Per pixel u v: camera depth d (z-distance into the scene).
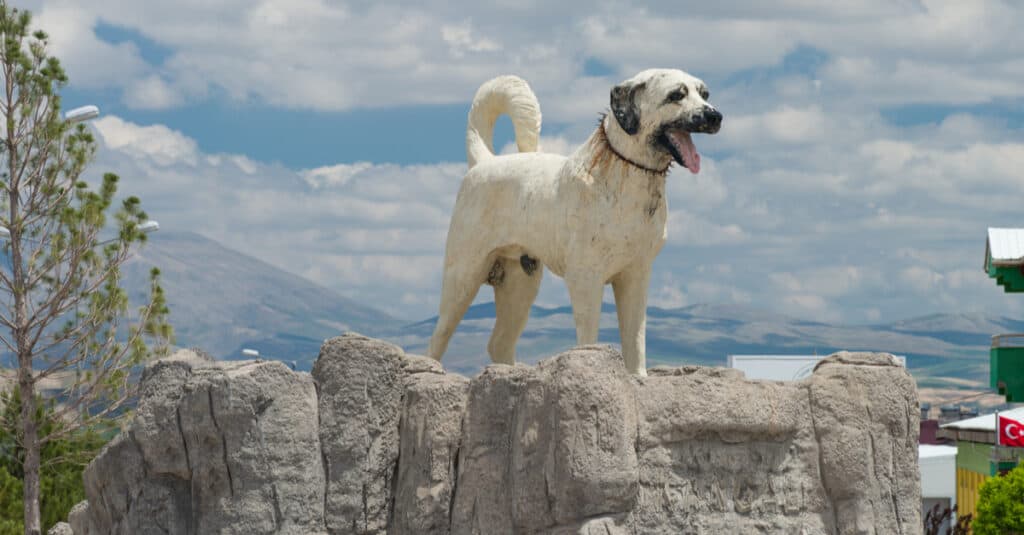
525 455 11.95
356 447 12.80
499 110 14.91
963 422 37.91
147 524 12.93
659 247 13.27
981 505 27.94
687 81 12.74
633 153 12.91
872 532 12.27
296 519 12.64
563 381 11.69
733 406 12.12
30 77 24.75
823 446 12.34
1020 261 35.56
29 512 24.52
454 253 14.05
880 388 12.47
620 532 11.63
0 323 24.45
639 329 13.31
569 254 13.11
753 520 12.16
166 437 12.84
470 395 12.63
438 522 12.54
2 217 24.67
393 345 13.09
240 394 12.62
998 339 36.69
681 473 12.06
